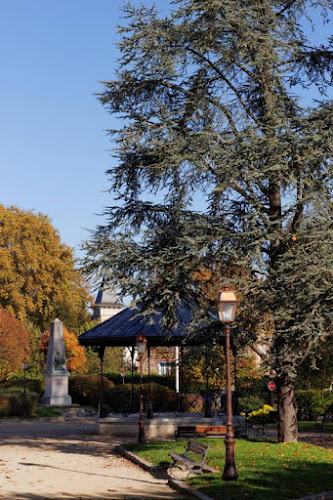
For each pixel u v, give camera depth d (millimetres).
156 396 32812
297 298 16797
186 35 18750
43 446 23391
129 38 19312
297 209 18094
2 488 13688
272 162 17406
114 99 20406
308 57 19547
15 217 61969
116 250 19094
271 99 18969
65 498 12586
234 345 20109
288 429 19734
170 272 18719
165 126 18812
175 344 25719
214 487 13094
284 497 12328
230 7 18047
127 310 28672
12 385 49125
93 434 27844
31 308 59219
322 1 19625
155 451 18984
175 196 19766
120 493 13336
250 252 17312
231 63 19922
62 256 63844
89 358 62219
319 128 17672
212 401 32688
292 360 17609
